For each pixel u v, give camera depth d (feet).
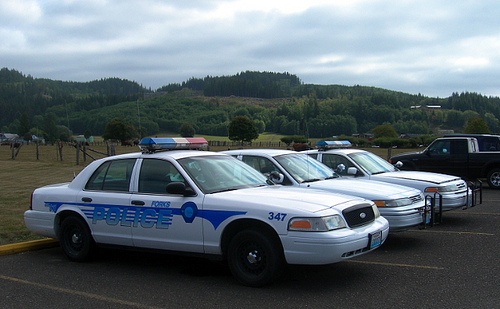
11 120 356.79
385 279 20.29
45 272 22.47
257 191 20.95
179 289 19.53
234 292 18.92
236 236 19.44
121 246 22.61
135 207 21.88
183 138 24.94
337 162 35.32
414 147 151.02
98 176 23.94
